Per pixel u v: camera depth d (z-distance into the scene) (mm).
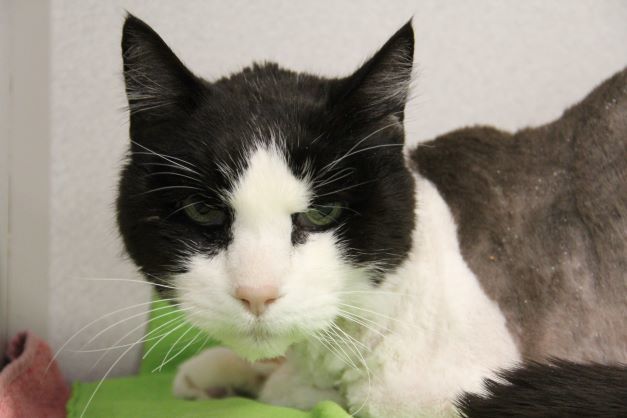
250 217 1013
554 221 1375
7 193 1710
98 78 1822
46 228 1807
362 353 1188
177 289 1062
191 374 1395
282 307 975
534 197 1396
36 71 1755
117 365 1863
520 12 1952
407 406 1148
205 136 1046
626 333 1301
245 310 973
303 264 1018
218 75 1846
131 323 1860
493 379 1069
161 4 1833
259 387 1393
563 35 1975
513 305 1267
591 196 1374
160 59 1080
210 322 1003
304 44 1896
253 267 966
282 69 1297
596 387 970
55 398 1509
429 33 1934
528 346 1239
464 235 1321
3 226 1689
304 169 1027
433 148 1471
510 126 1982
